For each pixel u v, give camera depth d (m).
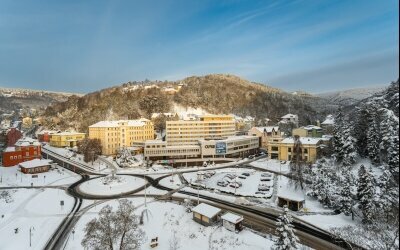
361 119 93.12
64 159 144.50
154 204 76.50
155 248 52.06
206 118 165.88
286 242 39.66
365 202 56.53
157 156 138.88
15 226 63.19
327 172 77.62
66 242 55.19
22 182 102.69
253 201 78.56
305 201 75.06
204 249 50.81
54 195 86.88
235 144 148.38
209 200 80.19
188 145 147.62
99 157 146.75
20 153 128.75
